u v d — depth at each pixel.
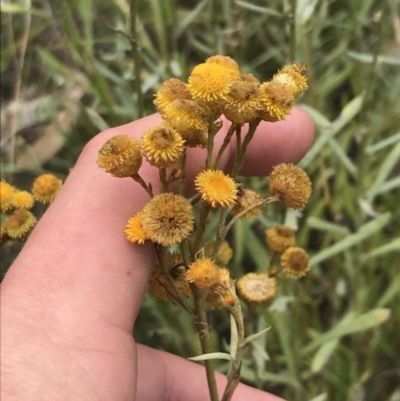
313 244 0.34
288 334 0.25
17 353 0.12
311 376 0.28
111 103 0.27
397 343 0.31
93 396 0.12
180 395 0.20
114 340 0.14
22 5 0.26
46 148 0.32
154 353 0.20
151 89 0.29
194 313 0.14
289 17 0.21
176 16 0.28
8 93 0.33
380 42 0.21
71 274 0.14
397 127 0.28
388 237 0.33
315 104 0.25
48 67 0.28
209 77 0.12
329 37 0.30
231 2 0.26
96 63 0.26
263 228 0.30
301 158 0.21
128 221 0.14
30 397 0.12
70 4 0.28
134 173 0.13
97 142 0.17
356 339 0.28
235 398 0.20
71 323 0.13
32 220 0.17
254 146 0.20
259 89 0.12
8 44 0.31
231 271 0.29
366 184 0.28
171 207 0.12
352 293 0.28
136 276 0.14
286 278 0.24
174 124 0.12
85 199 0.15
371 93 0.23
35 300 0.13
